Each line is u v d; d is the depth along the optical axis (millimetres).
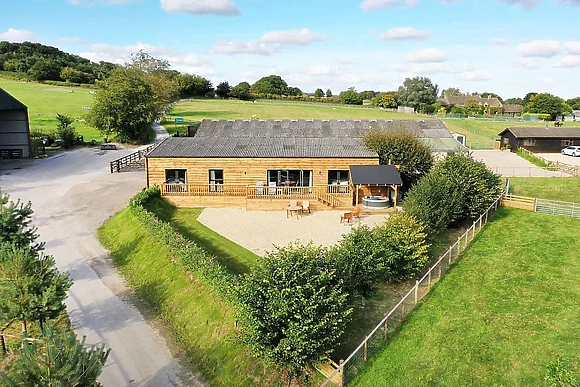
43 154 57125
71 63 162375
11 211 19656
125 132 68000
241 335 15430
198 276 21672
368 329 17984
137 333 19297
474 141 76250
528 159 58875
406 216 24516
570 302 19312
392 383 14562
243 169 36469
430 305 19625
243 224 32344
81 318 20453
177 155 36344
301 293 14383
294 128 54938
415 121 57406
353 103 151250
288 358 14195
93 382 11875
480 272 22844
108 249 28203
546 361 15203
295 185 37156
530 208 33031
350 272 18875
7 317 16844
